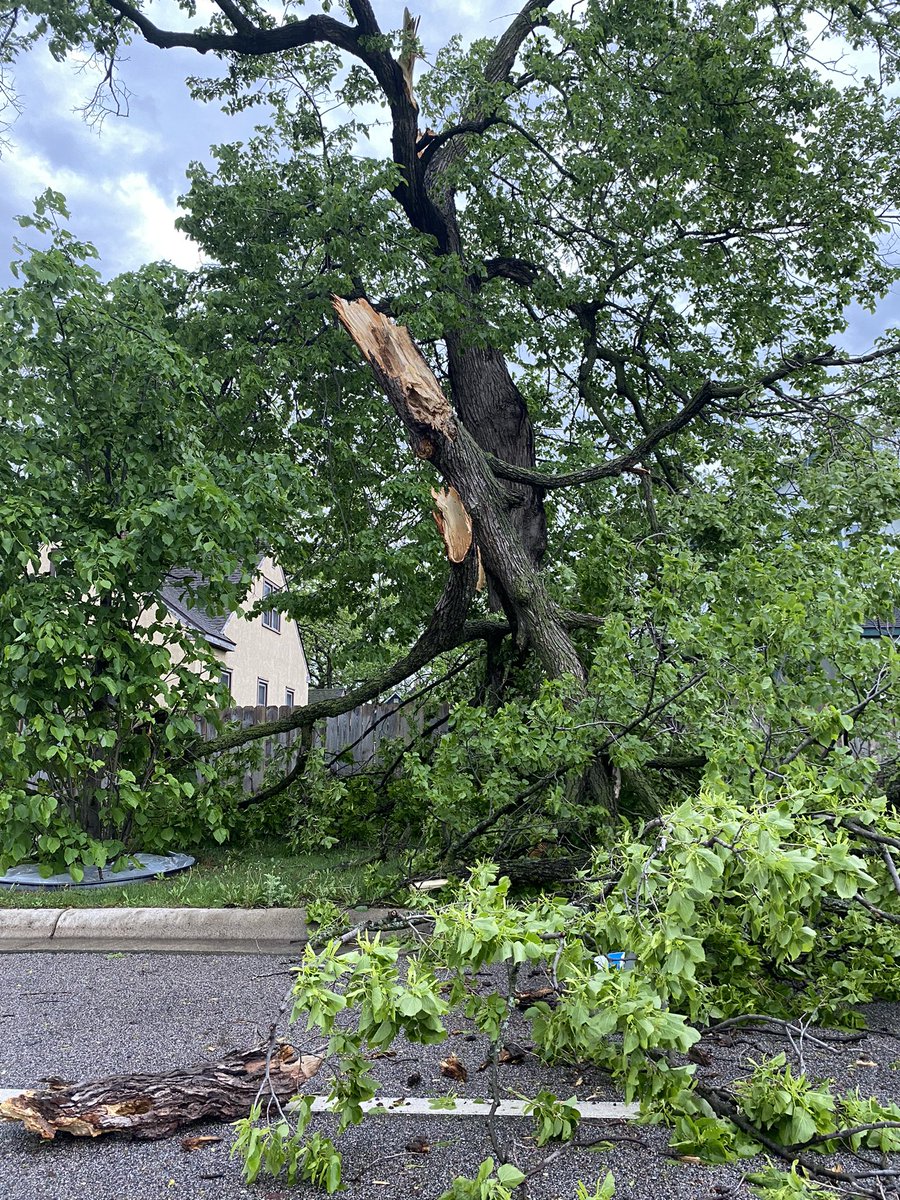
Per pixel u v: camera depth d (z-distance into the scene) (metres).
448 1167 2.57
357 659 11.50
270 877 6.65
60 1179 2.54
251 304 10.56
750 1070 3.37
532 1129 2.83
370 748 11.54
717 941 3.74
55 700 6.18
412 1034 2.37
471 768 6.34
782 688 4.70
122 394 6.58
